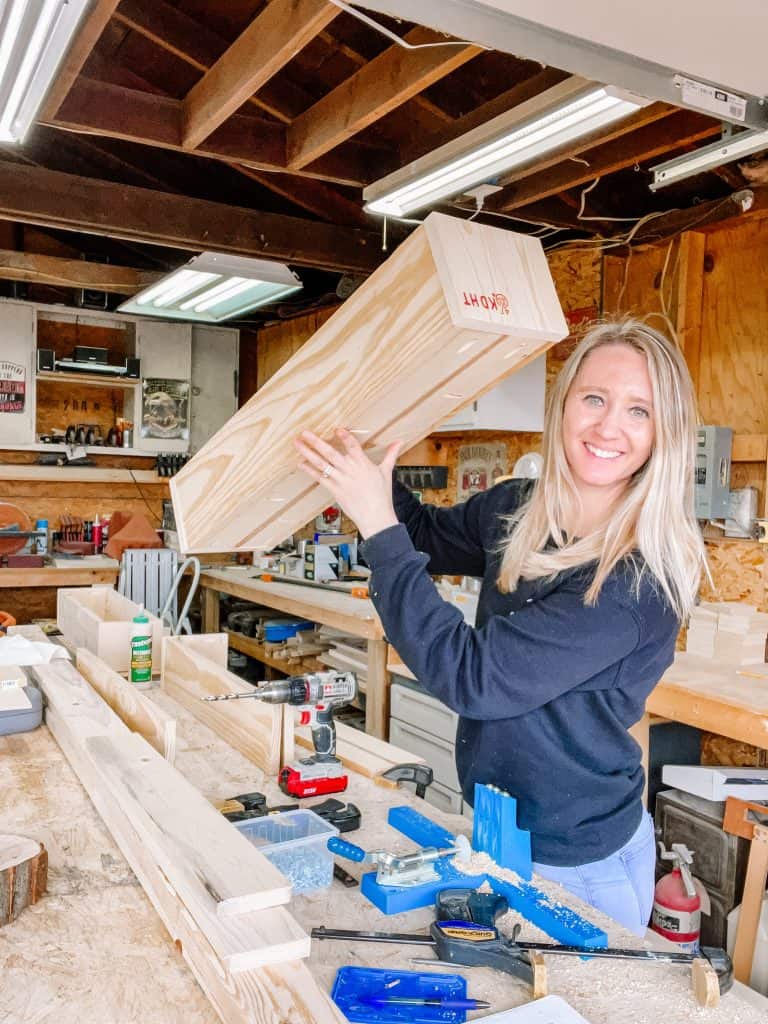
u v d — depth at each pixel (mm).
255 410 1300
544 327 1039
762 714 2262
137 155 4387
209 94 2607
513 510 1544
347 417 1157
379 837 1422
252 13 2852
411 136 3230
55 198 3490
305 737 1900
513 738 1288
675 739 2996
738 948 2420
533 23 1743
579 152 2689
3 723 1834
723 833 2633
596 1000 981
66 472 5539
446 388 1151
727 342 3402
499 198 3375
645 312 3701
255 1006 807
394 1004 945
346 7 1823
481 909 1137
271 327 6324
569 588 1246
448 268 978
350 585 4473
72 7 1788
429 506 1702
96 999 906
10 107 2275
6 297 5336
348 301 1146
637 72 1927
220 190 4477
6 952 989
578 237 3953
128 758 1383
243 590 4773
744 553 3191
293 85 2939
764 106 2145
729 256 3391
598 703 1264
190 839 1065
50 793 1497
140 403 5730
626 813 1300
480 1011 947
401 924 1140
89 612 2664
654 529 1222
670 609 1232
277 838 1338
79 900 1117
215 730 1982
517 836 1274
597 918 1174
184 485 1482
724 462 3176
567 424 1306
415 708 3332
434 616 1190
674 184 3484
